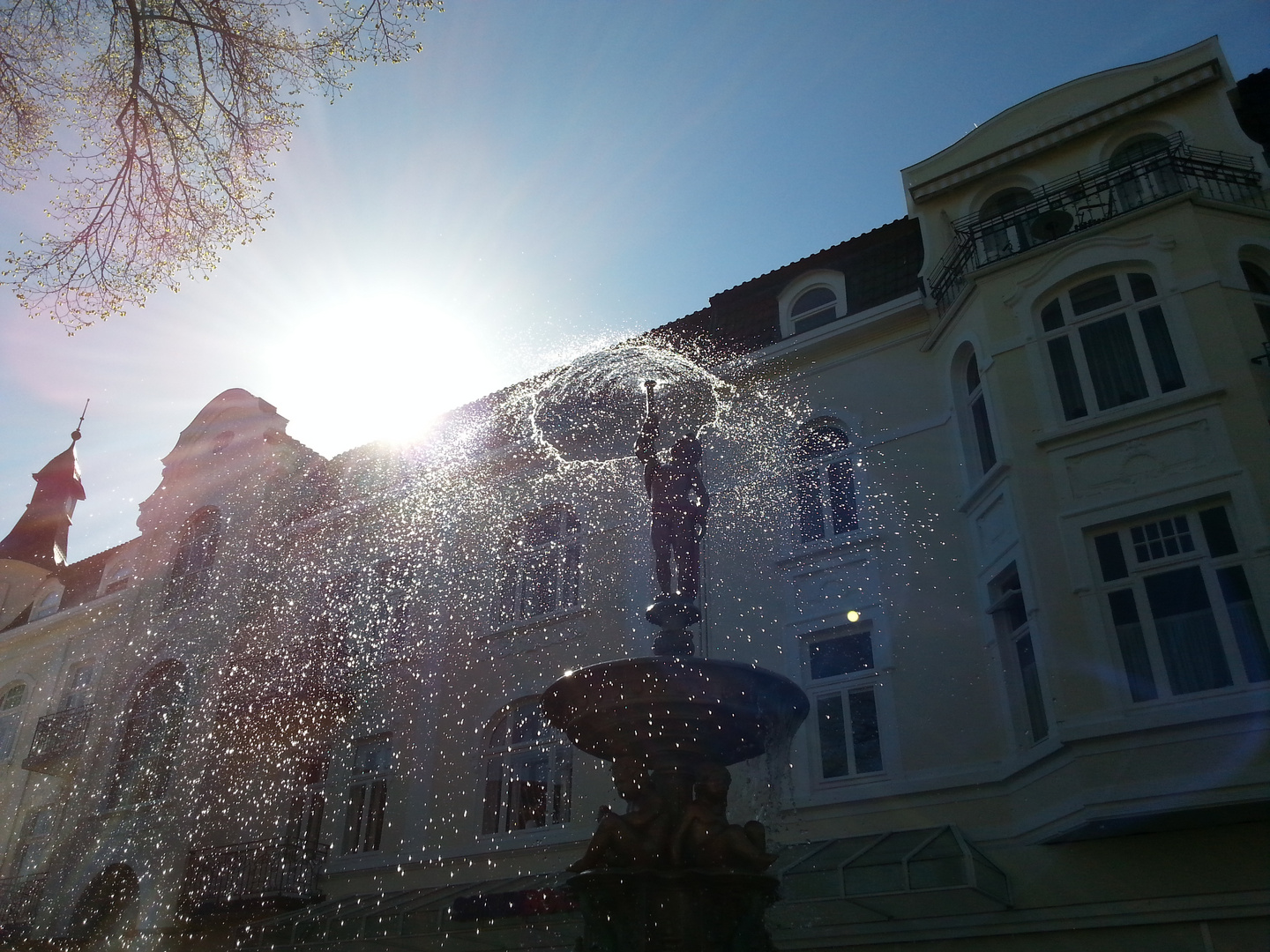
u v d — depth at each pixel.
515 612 15.79
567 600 15.35
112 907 16.69
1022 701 10.83
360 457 19.88
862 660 12.27
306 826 15.84
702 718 7.04
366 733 16.03
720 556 13.81
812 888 10.03
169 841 16.66
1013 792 10.34
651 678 7.00
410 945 13.24
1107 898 9.38
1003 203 14.27
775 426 14.49
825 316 15.20
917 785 10.98
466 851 13.82
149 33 8.62
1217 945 8.80
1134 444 10.43
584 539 15.45
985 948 9.80
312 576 18.50
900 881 9.77
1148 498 10.06
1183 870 9.14
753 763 12.07
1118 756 9.13
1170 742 8.92
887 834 10.60
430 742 15.20
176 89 8.75
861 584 12.59
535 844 13.22
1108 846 9.57
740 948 6.45
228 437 21.75
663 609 7.91
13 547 29.44
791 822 11.52
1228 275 10.88
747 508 14.02
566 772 13.83
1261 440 9.77
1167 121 13.27
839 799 11.37
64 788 20.27
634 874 6.48
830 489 13.68
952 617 11.76
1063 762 9.56
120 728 18.66
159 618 19.88
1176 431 10.27
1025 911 9.74
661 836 6.77
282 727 16.97
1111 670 9.52
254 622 18.58
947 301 13.61
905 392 13.60
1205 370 10.36
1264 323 11.02
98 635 22.11
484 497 17.11
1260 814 8.70
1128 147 13.50
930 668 11.62
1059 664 9.80
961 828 10.55
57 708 21.73
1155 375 10.78
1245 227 11.37
